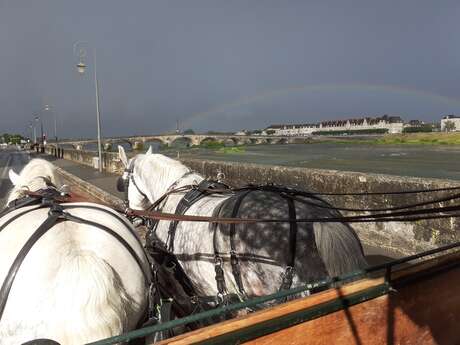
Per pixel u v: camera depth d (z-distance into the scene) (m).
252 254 3.12
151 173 4.97
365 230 6.77
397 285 2.50
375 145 94.88
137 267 2.50
